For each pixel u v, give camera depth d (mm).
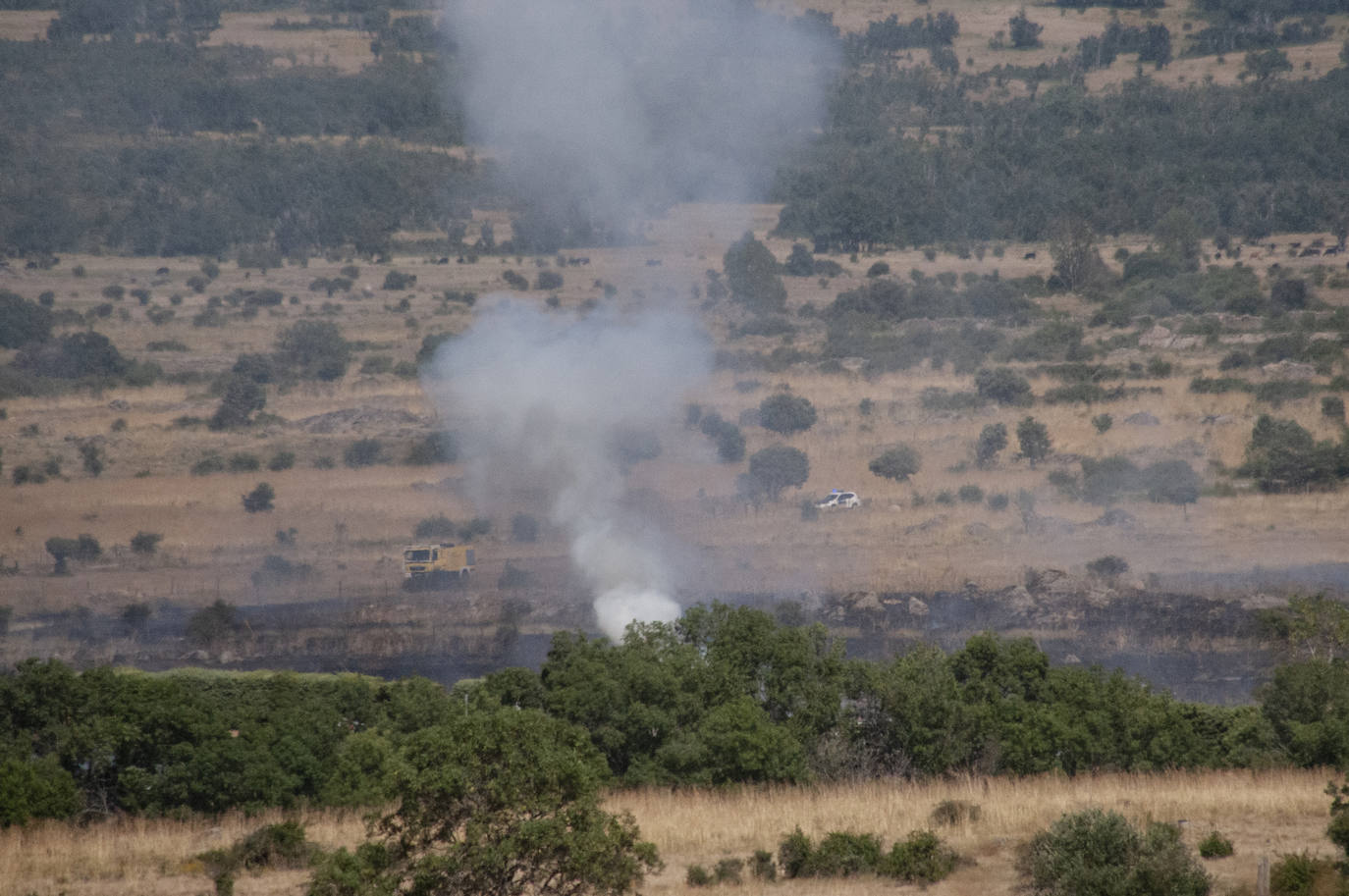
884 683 125188
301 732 120125
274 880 96750
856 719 126438
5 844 104500
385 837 81812
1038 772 119812
